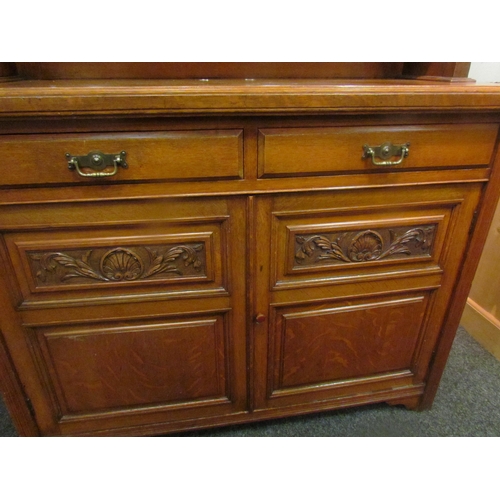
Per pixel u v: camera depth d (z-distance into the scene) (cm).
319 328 85
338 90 59
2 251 65
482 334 133
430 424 101
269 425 100
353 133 65
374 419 103
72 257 67
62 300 71
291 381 91
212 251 71
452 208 77
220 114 58
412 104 61
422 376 99
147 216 66
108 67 89
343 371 93
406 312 88
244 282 75
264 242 72
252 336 82
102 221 65
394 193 72
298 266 76
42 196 61
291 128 63
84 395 83
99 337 76
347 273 79
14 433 97
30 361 76
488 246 129
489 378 118
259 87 58
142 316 75
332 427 100
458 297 87
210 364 84
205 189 65
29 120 55
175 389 86
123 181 62
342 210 72
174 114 56
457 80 78
